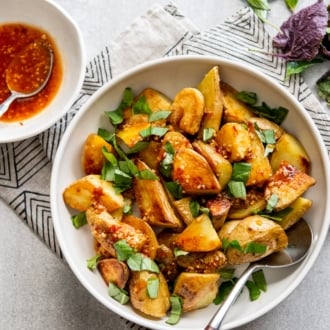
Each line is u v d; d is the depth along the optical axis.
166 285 0.77
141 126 0.78
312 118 0.83
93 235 0.78
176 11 0.86
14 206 0.84
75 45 0.83
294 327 0.83
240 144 0.77
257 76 0.79
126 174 0.78
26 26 0.85
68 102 0.81
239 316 0.77
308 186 0.77
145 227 0.77
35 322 0.84
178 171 0.77
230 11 0.87
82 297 0.84
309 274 0.83
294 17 0.84
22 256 0.85
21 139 0.81
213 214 0.76
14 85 0.85
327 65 0.85
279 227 0.75
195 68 0.80
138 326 0.84
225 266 0.78
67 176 0.80
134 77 0.80
